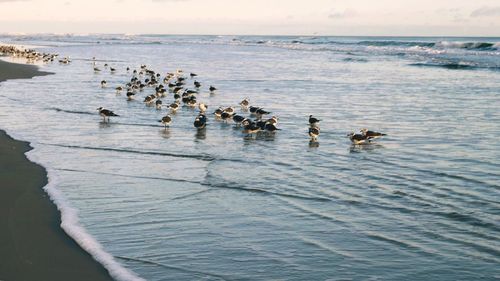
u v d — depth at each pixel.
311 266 10.74
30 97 35.56
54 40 174.38
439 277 10.30
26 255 11.06
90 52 99.94
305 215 13.68
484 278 10.25
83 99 35.25
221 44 154.25
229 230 12.58
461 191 15.71
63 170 17.72
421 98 37.09
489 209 14.12
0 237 11.99
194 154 20.44
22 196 14.84
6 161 18.81
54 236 12.05
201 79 50.53
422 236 12.30
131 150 20.94
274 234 12.38
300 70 60.66
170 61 77.50
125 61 76.62
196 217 13.41
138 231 12.41
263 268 10.62
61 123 26.45
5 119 27.25
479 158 19.86
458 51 96.38
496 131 25.05
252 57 87.62
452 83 46.75
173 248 11.50
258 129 24.50
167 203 14.46
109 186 15.95
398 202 14.74
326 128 26.05
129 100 35.22
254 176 17.38
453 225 12.99
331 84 46.00
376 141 23.06
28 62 69.38
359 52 101.06
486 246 11.72
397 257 11.18
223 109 28.91
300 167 18.61
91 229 12.49
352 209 14.17
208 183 16.47
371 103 34.62
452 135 24.20
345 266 10.75
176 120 28.08
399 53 94.94
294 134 24.61
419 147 21.83
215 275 10.28
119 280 9.98
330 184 16.50
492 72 57.59
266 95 38.72
